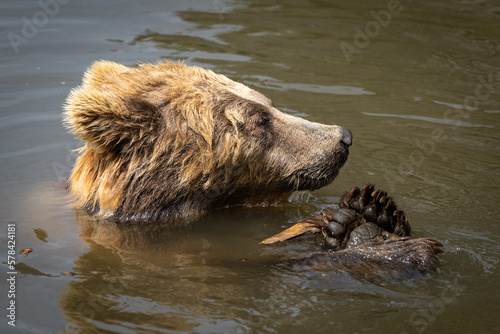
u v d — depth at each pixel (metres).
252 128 10.59
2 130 13.59
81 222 10.30
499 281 8.70
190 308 8.11
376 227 9.23
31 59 16.91
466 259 9.24
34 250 9.52
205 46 18.59
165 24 20.30
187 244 9.97
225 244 9.97
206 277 8.91
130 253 9.62
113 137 9.70
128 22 20.16
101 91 9.85
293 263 9.05
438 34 20.61
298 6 22.98
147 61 16.97
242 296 8.40
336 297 8.33
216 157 10.35
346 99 15.83
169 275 8.97
